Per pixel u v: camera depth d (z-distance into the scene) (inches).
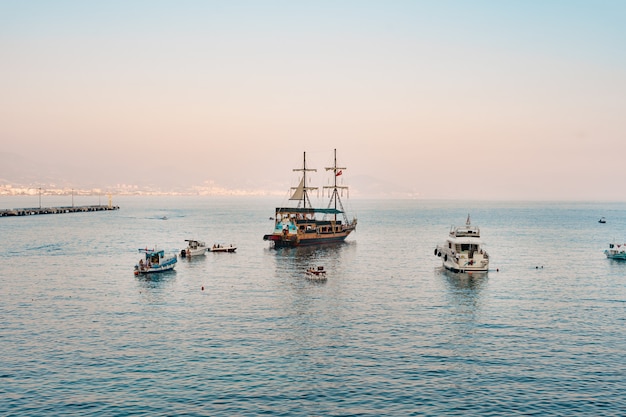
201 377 2047.2
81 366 2150.6
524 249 6451.8
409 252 6190.9
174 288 3779.5
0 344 2417.6
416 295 3535.9
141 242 7180.1
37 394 1894.7
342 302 3307.1
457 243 4522.6
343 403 1843.0
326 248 6653.5
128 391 1923.0
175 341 2470.5
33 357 2249.0
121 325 2743.6
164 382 1999.3
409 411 1788.9
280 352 2325.3
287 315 2962.6
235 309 3112.7
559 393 1916.8
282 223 7101.4
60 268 4729.3
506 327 2723.9
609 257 5516.7
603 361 2217.0
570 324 2780.5
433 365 2175.2
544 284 3966.5
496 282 4055.1
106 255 5679.1
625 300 3380.9
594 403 1840.6
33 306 3174.2
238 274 4456.2
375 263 5187.0
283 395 1899.6
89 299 3383.4
